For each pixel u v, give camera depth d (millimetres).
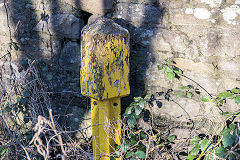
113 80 1858
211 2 1819
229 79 1948
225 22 1834
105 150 2090
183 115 2148
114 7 2020
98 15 2059
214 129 1996
